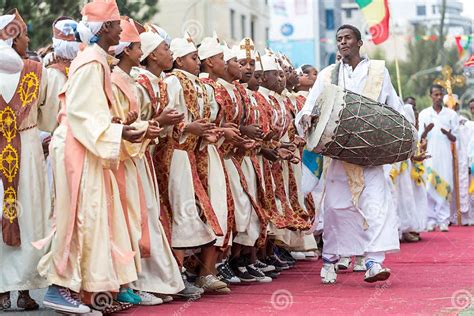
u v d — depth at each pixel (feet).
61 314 25.07
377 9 53.62
